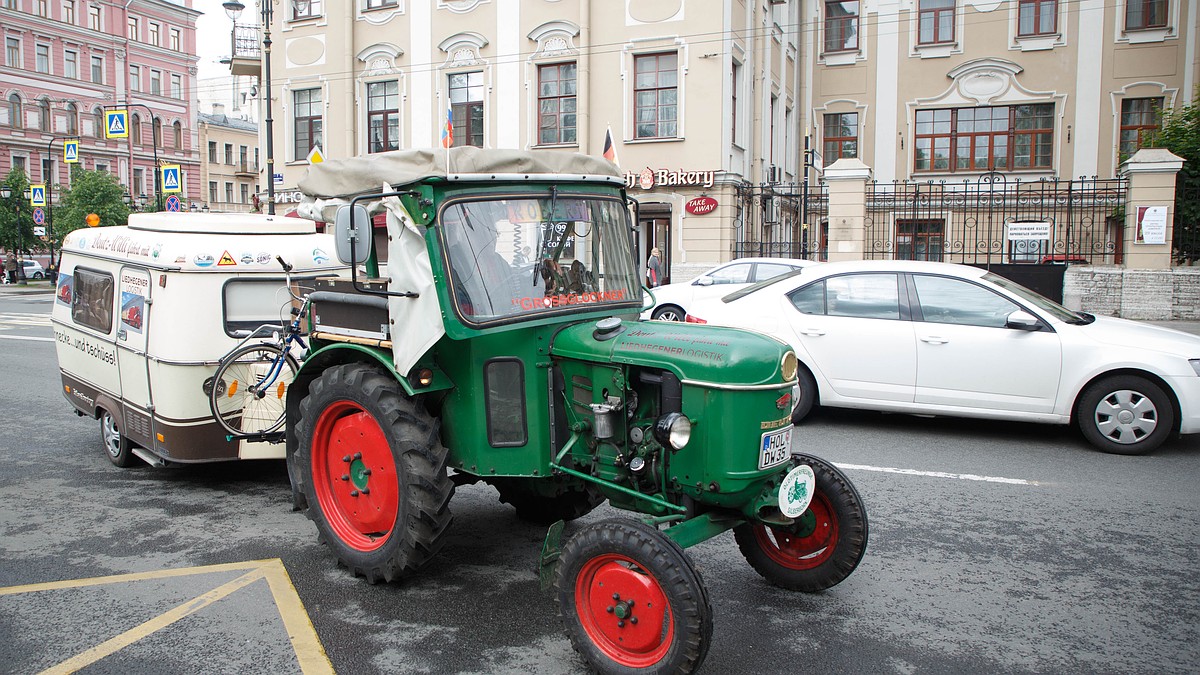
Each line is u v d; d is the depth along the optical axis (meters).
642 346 3.96
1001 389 7.77
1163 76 22.97
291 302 6.35
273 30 24.44
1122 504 6.11
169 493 6.45
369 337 4.62
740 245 20.75
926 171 25.28
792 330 8.49
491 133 21.98
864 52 25.75
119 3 58.97
